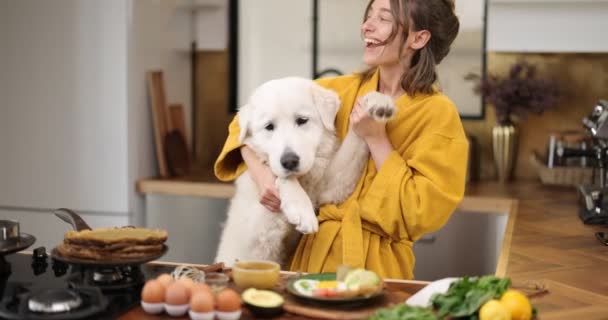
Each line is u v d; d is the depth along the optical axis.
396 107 1.73
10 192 3.36
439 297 1.26
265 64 3.71
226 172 2.04
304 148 1.77
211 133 3.81
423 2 1.84
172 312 1.23
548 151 3.29
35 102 3.28
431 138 1.80
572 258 1.94
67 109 3.25
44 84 3.26
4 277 1.45
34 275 1.47
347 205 1.86
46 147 3.29
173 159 3.44
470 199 2.94
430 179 1.77
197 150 3.84
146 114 3.33
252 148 1.91
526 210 2.73
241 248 1.97
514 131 3.35
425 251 3.01
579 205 2.74
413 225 1.77
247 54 3.73
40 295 1.23
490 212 2.93
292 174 1.76
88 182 3.26
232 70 3.75
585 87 3.38
